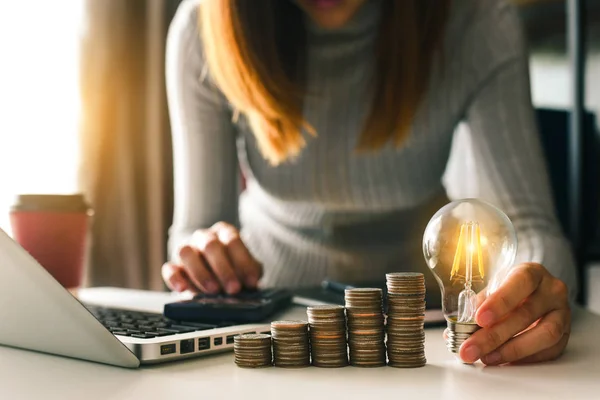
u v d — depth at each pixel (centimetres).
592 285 194
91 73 261
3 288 66
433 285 125
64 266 103
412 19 124
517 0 213
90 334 62
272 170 142
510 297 64
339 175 138
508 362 64
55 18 262
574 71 198
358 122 135
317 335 63
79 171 260
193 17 144
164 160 272
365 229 143
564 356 69
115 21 264
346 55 134
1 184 255
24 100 258
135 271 264
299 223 145
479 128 130
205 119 142
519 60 128
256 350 63
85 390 54
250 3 123
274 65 125
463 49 130
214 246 96
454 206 68
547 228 112
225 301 84
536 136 126
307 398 51
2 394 53
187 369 62
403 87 126
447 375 60
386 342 64
